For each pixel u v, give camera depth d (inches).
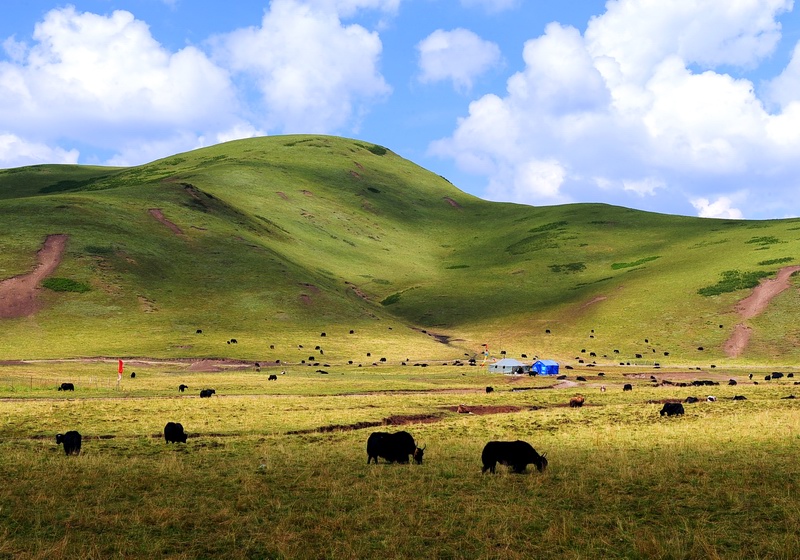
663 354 5059.1
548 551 532.1
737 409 1797.5
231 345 4702.3
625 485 768.3
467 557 521.0
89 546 540.4
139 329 4928.6
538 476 826.8
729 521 606.9
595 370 4202.8
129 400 2078.0
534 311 6594.5
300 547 541.0
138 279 5782.5
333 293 6437.0
